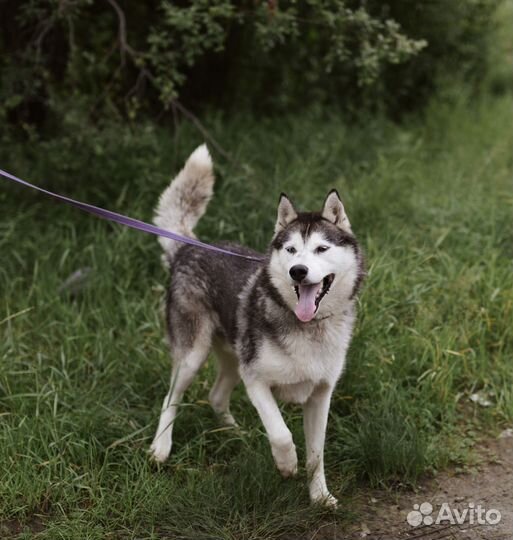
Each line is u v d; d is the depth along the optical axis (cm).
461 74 1000
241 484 393
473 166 800
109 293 566
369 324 492
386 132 851
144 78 723
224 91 849
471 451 452
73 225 630
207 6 585
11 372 472
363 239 619
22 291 578
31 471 404
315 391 393
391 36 634
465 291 560
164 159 696
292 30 612
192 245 459
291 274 363
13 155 676
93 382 485
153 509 387
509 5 1186
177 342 444
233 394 489
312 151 754
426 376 493
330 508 393
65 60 727
